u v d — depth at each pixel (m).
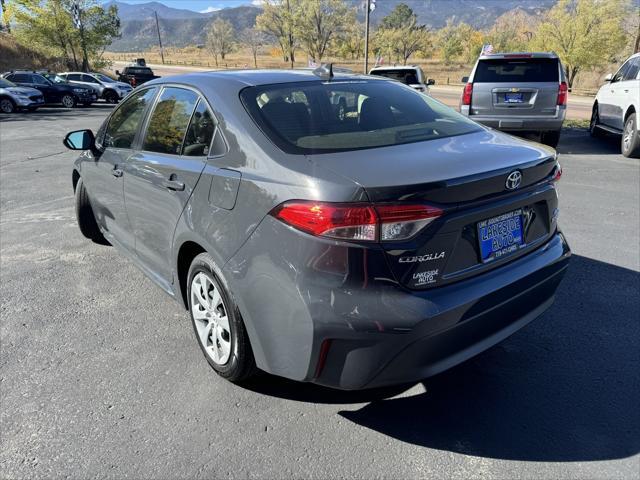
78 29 36.00
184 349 3.24
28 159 10.12
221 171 2.59
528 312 2.68
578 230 5.38
